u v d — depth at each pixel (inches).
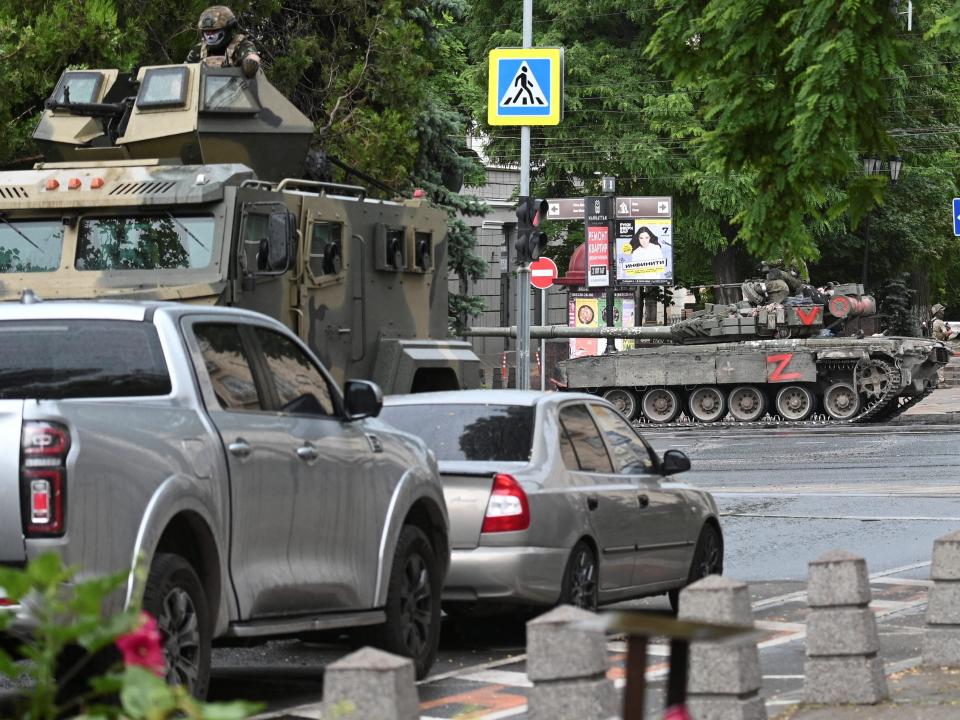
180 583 966.4
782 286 5684.1
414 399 1528.1
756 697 935.0
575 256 7140.8
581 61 7032.5
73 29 2918.3
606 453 1572.3
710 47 1828.2
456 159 4298.7
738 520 2561.5
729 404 5511.8
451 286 6747.1
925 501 2736.2
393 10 3732.8
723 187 6678.2
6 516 864.3
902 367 5255.9
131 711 424.2
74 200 2054.6
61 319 1045.8
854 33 1675.7
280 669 1370.6
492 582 1374.3
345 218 2284.7
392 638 1226.0
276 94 2394.2
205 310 1091.9
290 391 1150.3
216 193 2034.9
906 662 1272.1
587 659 791.1
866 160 1865.2
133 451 930.7
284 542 1091.3
